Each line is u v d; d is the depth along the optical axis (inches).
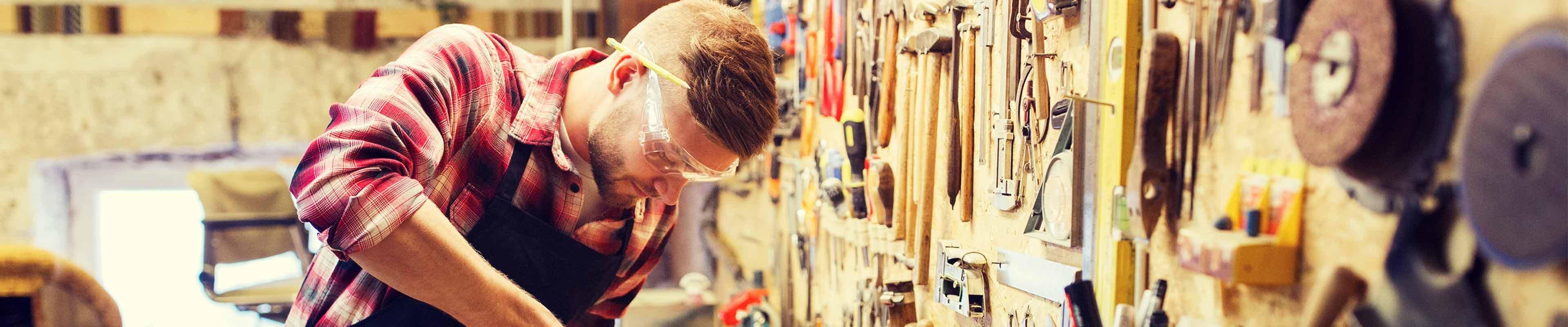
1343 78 20.5
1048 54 36.2
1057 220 34.4
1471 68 17.7
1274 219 23.5
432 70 37.8
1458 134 18.1
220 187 140.1
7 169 133.1
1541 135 16.1
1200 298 27.1
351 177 32.4
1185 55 27.1
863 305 55.6
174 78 134.1
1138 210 27.5
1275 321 24.0
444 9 139.0
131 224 147.0
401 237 33.2
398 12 138.0
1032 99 36.9
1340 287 20.9
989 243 42.3
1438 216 18.8
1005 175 39.3
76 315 91.3
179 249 150.3
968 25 42.9
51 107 132.4
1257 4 24.0
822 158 66.8
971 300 42.6
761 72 39.6
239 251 141.5
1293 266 23.1
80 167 140.4
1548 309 16.2
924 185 47.0
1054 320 34.9
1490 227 17.3
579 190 45.7
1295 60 22.3
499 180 43.8
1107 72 30.1
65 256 142.1
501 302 36.4
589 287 50.0
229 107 135.5
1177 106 27.5
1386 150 19.8
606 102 41.8
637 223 51.7
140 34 133.0
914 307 49.6
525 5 141.3
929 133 46.6
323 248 47.5
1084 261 32.4
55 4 130.9
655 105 39.0
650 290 122.1
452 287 34.8
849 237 60.5
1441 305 18.6
